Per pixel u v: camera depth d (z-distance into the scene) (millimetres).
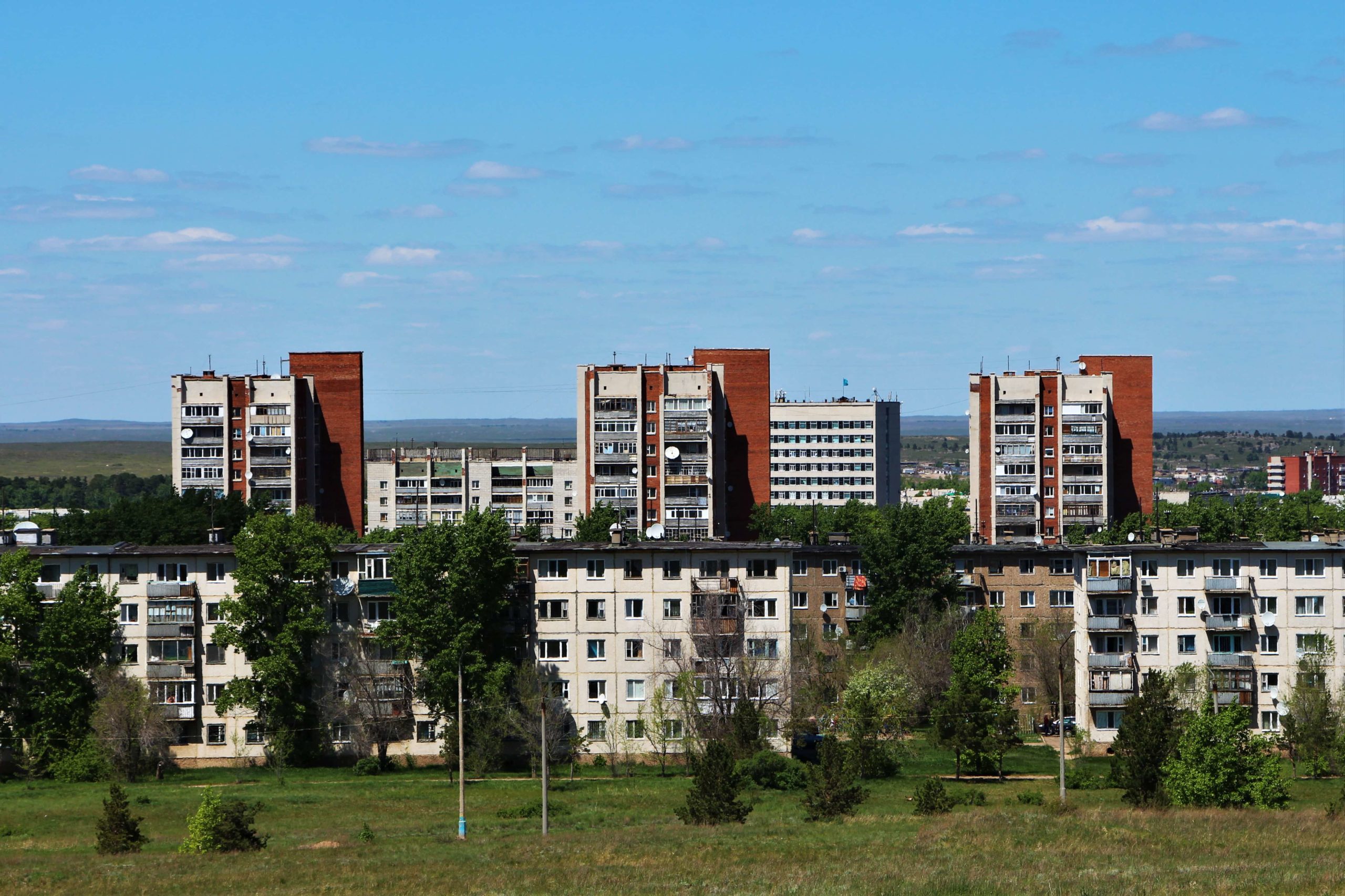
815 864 119688
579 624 187875
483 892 111938
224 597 186250
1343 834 128625
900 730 198375
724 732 180000
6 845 142250
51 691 178625
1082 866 115812
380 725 182125
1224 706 183375
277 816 155625
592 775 180000
